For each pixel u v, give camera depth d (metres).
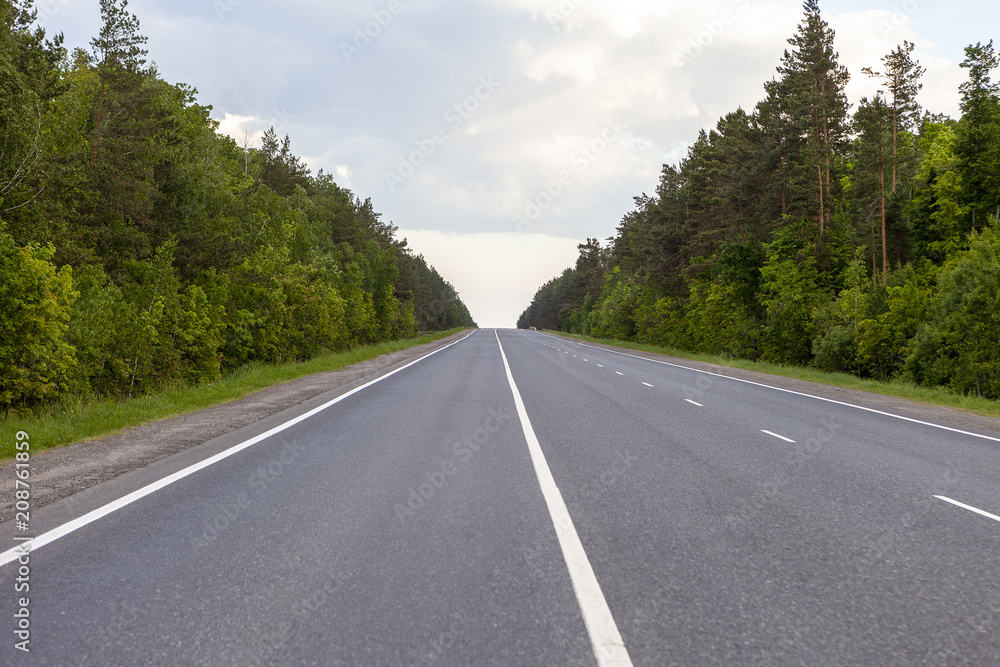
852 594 3.91
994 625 3.49
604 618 3.54
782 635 3.35
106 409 12.09
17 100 18.47
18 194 18.62
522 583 4.04
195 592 3.87
